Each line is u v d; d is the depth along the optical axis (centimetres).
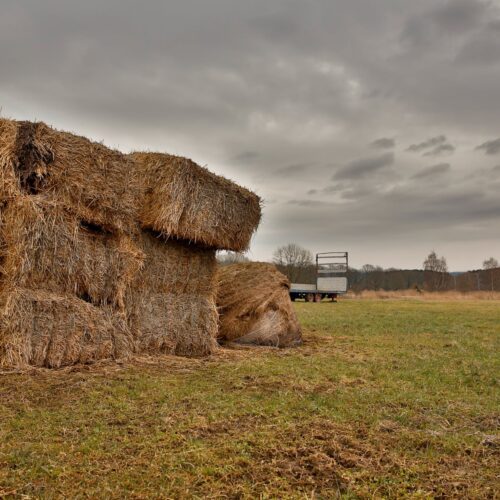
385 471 382
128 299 829
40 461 376
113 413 503
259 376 712
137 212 830
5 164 673
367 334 1326
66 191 722
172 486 346
